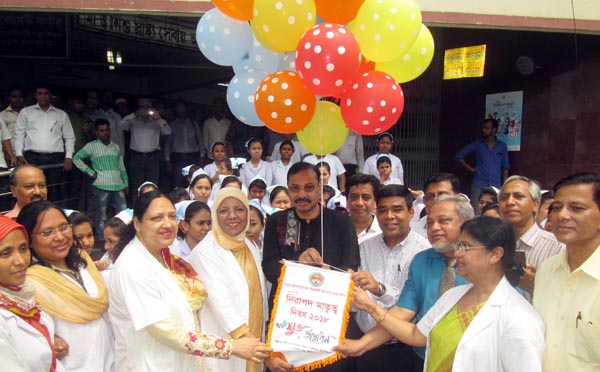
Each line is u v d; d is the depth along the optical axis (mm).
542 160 7430
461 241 2162
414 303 2746
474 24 5789
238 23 3004
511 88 7773
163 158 8664
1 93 7949
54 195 6676
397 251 3172
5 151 6340
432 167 8797
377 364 3045
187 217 3715
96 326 2561
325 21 2814
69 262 2604
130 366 2473
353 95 2666
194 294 2643
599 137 6883
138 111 7809
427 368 2297
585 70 6914
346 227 3121
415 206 4773
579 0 5984
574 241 2121
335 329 2662
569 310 2129
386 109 2645
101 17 8359
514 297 2113
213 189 6230
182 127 8719
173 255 2760
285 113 2742
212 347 2477
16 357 2039
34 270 2447
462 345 2100
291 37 2689
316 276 2738
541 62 7367
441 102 8758
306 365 2688
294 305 2721
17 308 2141
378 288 2881
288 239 3117
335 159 7172
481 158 7691
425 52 2979
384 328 2631
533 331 2023
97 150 6770
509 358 2012
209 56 3143
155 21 8672
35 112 6500
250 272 2947
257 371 3086
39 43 8117
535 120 7504
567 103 7125
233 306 2809
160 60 9102
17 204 3512
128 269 2438
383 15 2580
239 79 3146
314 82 2555
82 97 10484
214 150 6719
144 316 2389
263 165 6953
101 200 6789
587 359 2047
